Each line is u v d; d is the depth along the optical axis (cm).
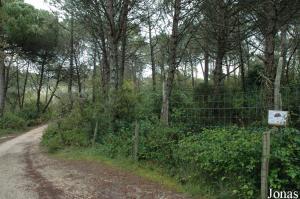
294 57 2383
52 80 5350
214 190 791
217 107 1170
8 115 3772
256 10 1388
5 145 2266
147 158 1120
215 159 797
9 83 5488
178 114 1221
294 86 1045
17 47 4281
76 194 870
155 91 1794
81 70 4509
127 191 866
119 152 1271
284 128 755
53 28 4394
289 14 1338
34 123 4409
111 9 1712
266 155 682
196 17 1642
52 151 1678
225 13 1580
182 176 912
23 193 909
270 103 1043
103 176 1030
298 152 700
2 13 3294
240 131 888
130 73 4572
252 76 2025
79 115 1864
